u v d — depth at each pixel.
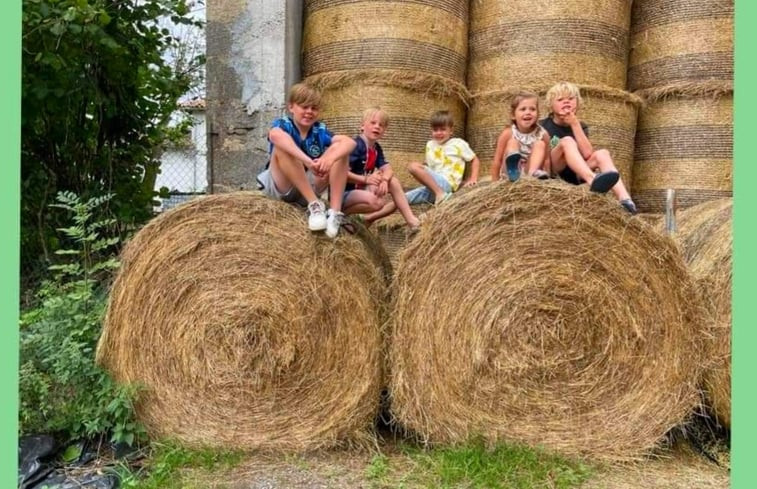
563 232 3.11
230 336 3.23
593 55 5.01
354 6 4.94
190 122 8.45
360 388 3.27
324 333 3.26
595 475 2.98
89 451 3.17
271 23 5.53
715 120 5.12
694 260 3.62
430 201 4.50
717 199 4.73
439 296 3.16
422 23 4.92
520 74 5.04
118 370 3.28
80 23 4.78
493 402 3.16
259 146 5.61
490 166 5.11
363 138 4.06
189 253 3.24
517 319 3.12
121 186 6.06
